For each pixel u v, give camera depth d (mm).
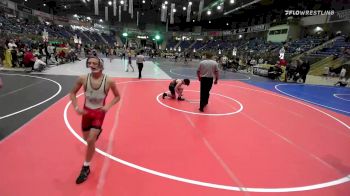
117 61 29375
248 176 4031
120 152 4539
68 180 3545
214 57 7520
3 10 39844
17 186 3330
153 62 32156
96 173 3770
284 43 35438
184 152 4750
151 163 4215
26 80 11344
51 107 7145
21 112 6523
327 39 30062
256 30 46781
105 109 3582
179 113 7441
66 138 4973
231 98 10398
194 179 3812
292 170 4359
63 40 39531
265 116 7863
